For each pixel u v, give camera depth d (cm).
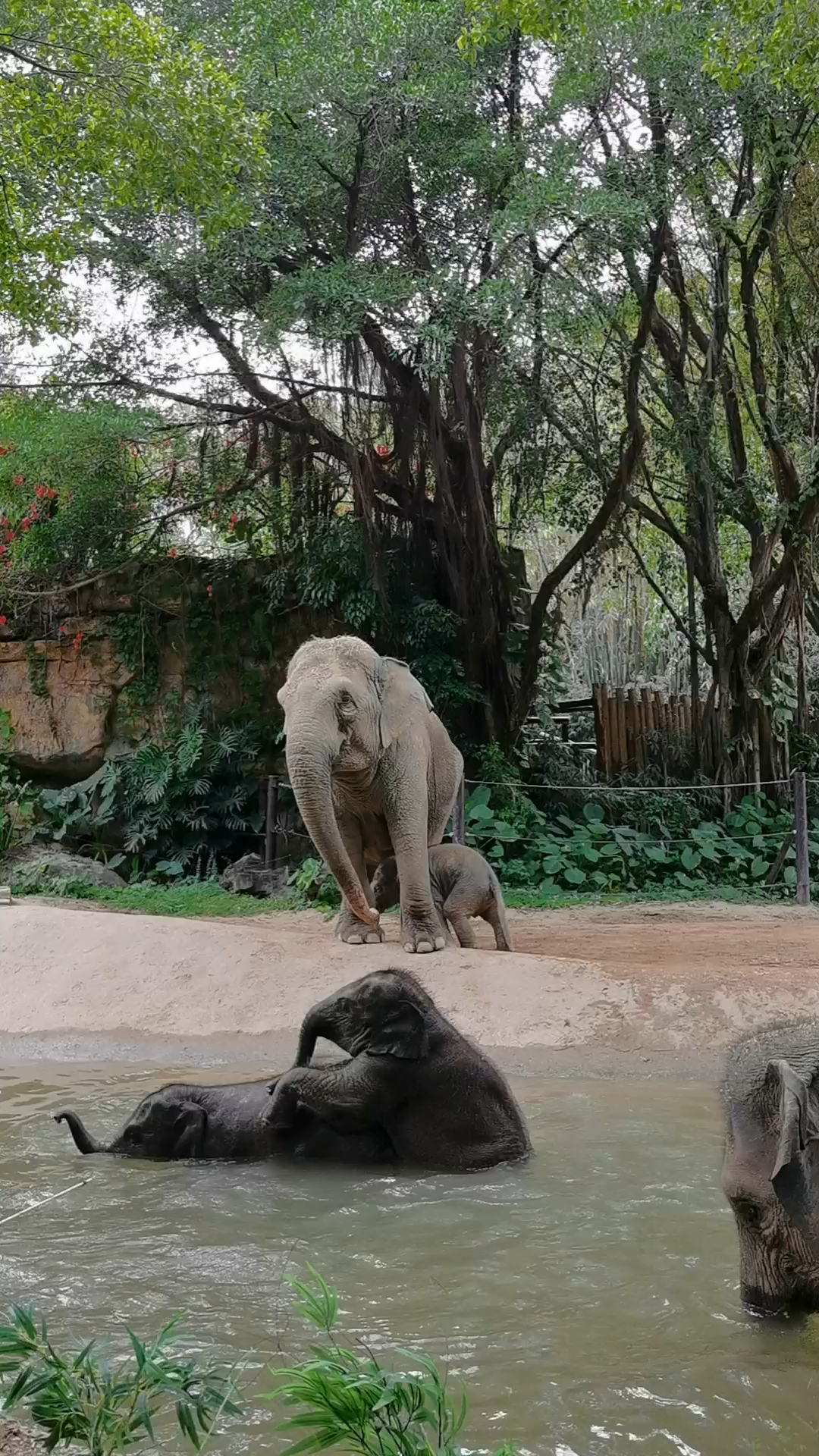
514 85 1703
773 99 1603
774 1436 297
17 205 1239
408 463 1842
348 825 988
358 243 1656
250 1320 370
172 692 1930
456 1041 566
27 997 880
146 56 1095
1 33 1069
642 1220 468
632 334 2055
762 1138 381
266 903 1537
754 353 1959
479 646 1925
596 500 2194
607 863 1781
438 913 975
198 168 1162
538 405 1852
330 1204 500
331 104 1538
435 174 1596
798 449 2086
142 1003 854
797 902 1577
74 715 1947
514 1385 324
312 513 1922
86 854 1858
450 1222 472
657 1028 768
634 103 1670
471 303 1477
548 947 1109
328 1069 569
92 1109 661
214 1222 477
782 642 2227
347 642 943
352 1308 382
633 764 2123
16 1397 239
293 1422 229
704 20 1523
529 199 1434
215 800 1870
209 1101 587
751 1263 376
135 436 1795
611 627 3475
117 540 1955
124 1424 239
